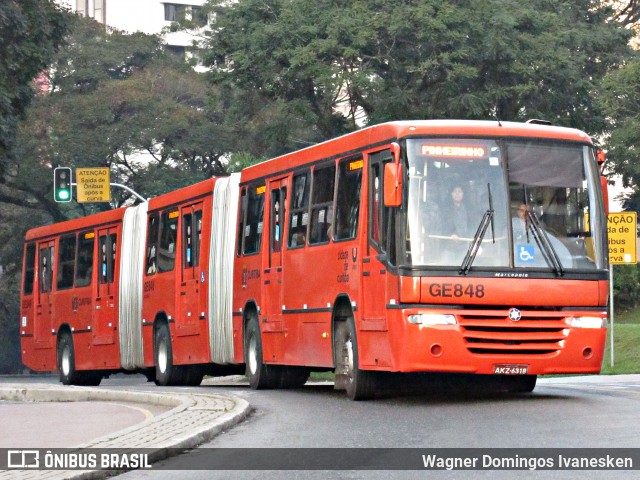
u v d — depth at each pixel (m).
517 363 17.25
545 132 17.91
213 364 28.91
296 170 21.81
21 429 14.88
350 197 19.30
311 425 15.09
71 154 68.25
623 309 52.19
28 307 38.97
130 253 31.98
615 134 54.34
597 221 17.84
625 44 60.34
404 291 17.20
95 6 113.25
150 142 69.69
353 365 18.97
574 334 17.45
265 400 19.62
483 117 48.78
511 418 14.95
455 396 19.28
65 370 36.06
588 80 50.97
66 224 36.38
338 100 51.78
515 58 48.94
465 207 17.41
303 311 21.09
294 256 21.58
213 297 26.23
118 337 32.47
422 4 48.31
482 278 17.20
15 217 73.19
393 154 17.44
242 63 50.22
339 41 49.28
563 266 17.45
